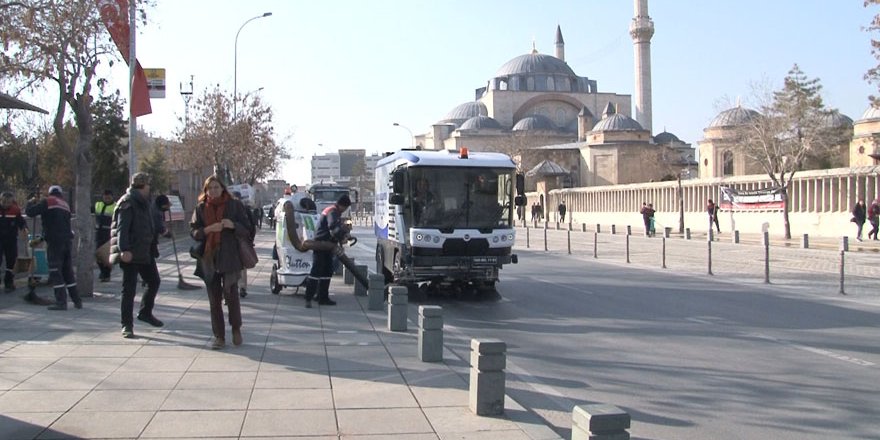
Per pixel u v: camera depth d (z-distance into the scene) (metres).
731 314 13.81
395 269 16.39
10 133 31.81
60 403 6.77
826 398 7.78
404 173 15.75
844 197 40.47
